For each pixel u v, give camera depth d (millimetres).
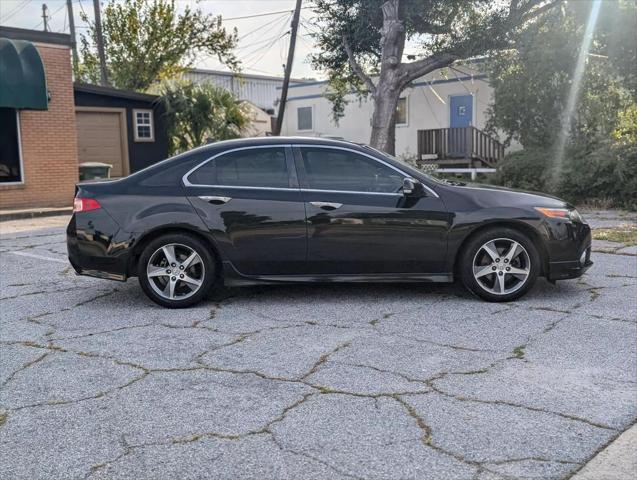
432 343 5090
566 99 16078
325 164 6395
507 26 16312
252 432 3615
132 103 21969
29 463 3324
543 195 6625
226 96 23828
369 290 6887
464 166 20656
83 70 34281
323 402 3996
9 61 14289
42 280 7801
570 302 6266
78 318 6051
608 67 16344
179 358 4855
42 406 4027
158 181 6391
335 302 6414
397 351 4914
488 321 5672
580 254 6352
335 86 23125
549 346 4977
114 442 3531
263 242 6262
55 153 16297
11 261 9078
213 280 6348
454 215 6211
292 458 3314
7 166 15656
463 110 21906
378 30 19141
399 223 6227
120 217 6258
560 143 15914
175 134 22984
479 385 4223
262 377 4434
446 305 6230
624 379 4297
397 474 3146
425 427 3635
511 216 6203
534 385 4211
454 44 16438
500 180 16188
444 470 3178
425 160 21281
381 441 3480
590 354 4781
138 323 5832
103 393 4211
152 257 6273
